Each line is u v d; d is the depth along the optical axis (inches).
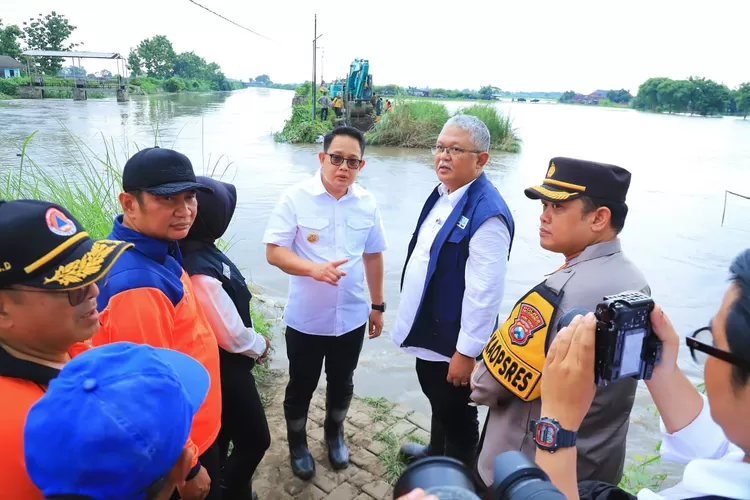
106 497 39.2
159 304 64.2
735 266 34.2
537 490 29.7
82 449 38.4
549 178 71.0
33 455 39.2
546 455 43.4
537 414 65.9
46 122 843.4
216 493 76.5
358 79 828.0
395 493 30.9
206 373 53.7
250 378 88.0
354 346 111.5
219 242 196.1
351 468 112.6
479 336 91.0
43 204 48.6
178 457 43.6
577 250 70.0
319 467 112.7
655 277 247.3
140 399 40.8
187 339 68.4
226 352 84.2
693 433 46.6
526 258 266.8
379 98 925.2
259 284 219.0
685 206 409.1
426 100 807.7
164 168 65.8
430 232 99.8
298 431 110.4
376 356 166.2
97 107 1288.1
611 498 43.0
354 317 109.9
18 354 47.8
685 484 36.1
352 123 832.9
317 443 120.0
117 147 547.8
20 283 45.6
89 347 59.4
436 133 748.0
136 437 39.4
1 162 386.3
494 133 739.4
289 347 108.9
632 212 383.6
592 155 733.9
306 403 110.0
